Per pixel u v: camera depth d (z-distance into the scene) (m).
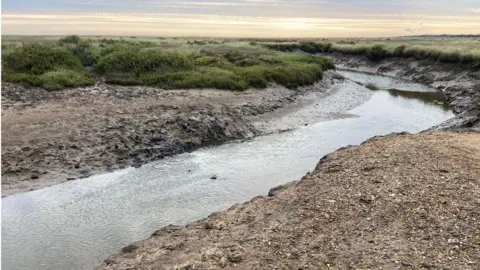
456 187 11.14
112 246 10.90
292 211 10.74
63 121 19.95
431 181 11.62
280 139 22.58
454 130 20.55
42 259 10.18
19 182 14.55
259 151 20.17
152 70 34.41
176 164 17.72
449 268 7.64
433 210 9.92
